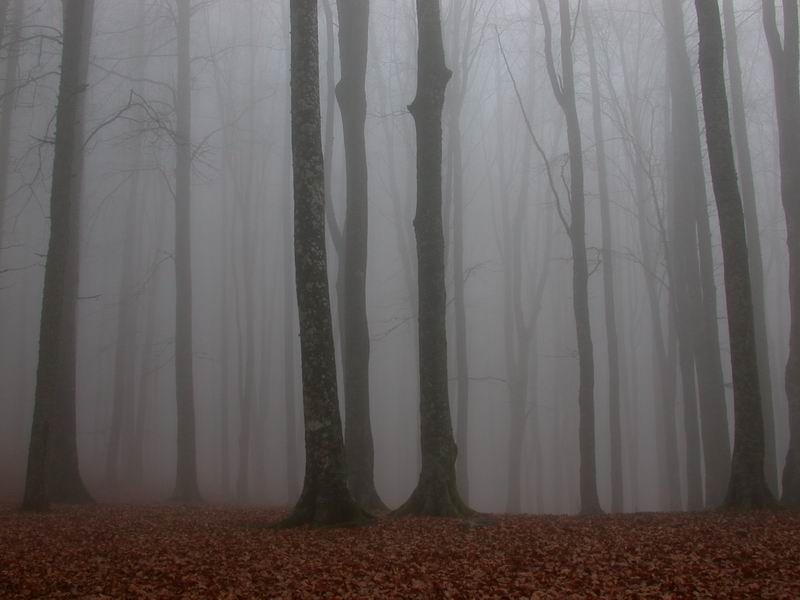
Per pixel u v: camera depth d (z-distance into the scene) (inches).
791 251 620.1
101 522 490.9
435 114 526.0
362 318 653.9
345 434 631.2
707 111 555.5
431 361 500.1
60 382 722.8
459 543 362.6
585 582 271.3
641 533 395.5
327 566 304.8
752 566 290.5
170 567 304.7
